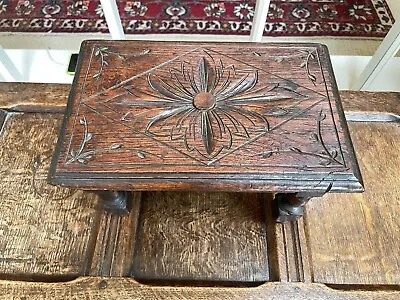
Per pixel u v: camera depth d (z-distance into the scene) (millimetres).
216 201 986
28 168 1013
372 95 1100
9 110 1082
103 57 885
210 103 812
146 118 797
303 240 916
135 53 890
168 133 779
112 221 935
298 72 869
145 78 851
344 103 1086
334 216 949
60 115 1087
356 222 944
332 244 915
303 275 874
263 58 886
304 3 1847
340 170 751
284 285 860
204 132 780
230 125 789
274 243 916
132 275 890
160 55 886
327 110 816
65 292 850
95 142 771
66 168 747
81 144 770
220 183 736
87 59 885
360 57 1599
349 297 848
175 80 847
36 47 1698
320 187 742
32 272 881
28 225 938
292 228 932
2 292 854
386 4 1855
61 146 772
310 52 902
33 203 965
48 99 1087
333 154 766
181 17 1794
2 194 977
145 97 824
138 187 744
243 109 809
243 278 887
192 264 906
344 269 886
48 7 1818
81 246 911
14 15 1792
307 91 840
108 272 875
